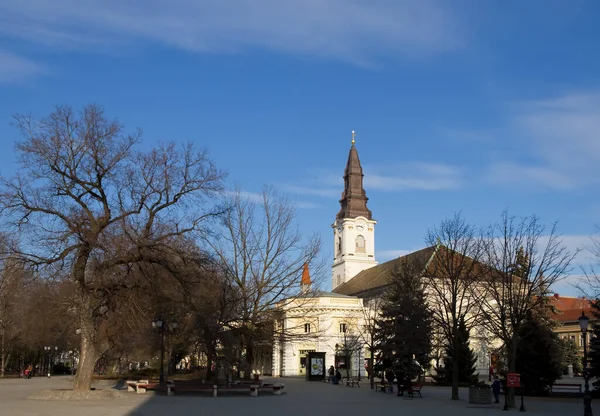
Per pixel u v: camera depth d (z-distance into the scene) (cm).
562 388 4891
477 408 3225
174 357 6538
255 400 3497
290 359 7800
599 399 3947
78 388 3306
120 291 3338
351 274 11312
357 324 7819
